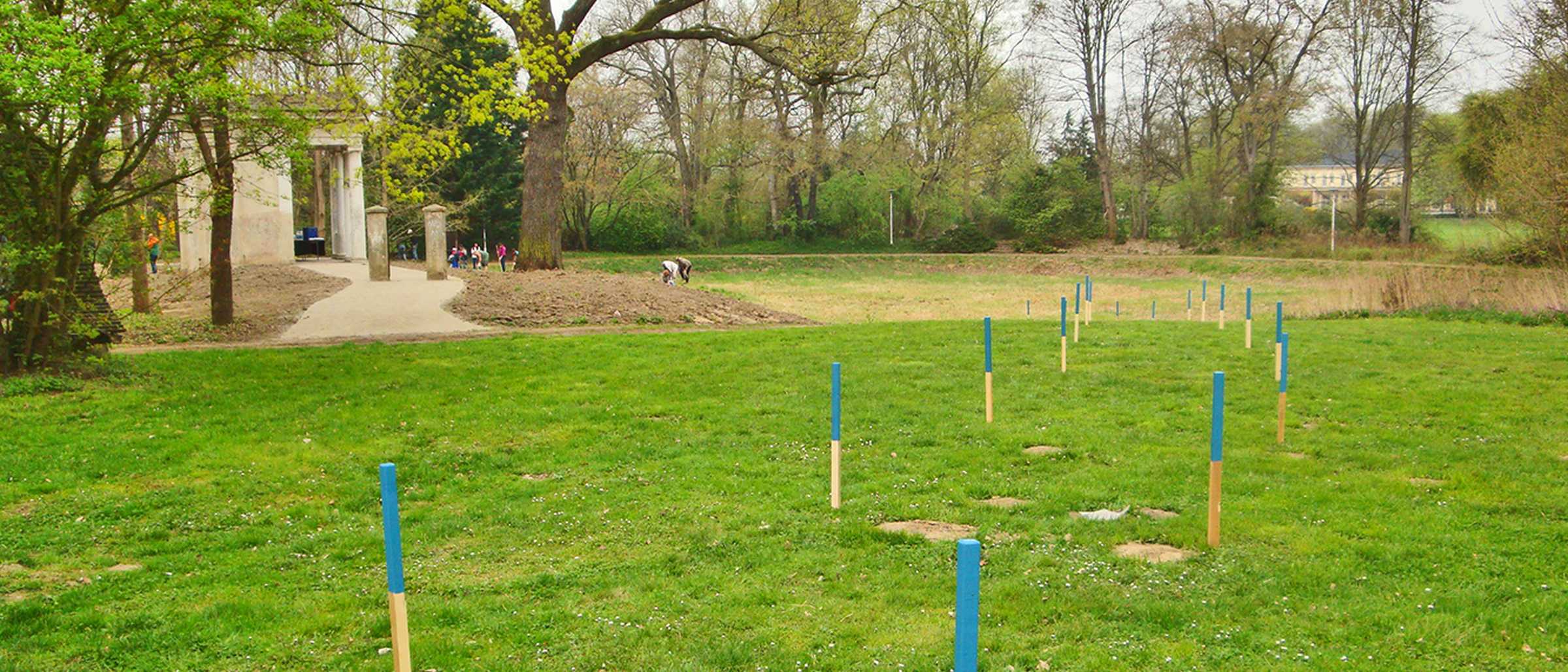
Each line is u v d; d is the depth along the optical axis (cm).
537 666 643
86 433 1307
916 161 7350
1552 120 2780
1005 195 7775
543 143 3478
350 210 4597
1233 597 726
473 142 6425
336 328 2356
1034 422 1312
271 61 2008
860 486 1039
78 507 1020
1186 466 1091
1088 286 2283
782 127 7094
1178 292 5028
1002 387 1545
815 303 4422
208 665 650
